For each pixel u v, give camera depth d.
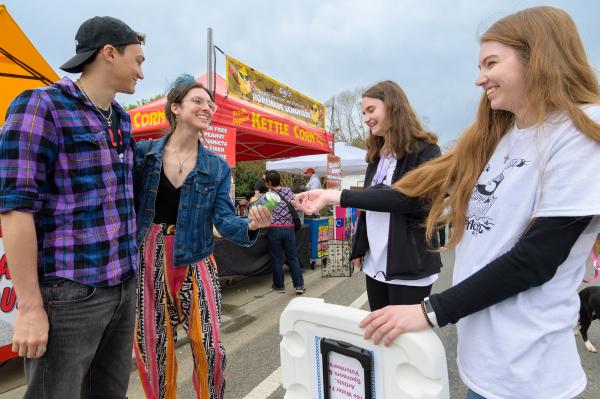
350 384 1.01
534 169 0.92
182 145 1.90
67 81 1.36
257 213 1.75
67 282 1.30
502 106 1.01
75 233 1.32
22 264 1.19
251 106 5.39
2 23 3.46
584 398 2.51
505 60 0.96
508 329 0.93
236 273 4.90
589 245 0.92
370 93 2.02
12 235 1.18
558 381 0.90
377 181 2.14
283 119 6.15
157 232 1.83
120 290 1.48
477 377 0.98
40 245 1.29
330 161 8.03
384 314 0.92
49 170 1.29
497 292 0.88
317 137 7.45
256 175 18.16
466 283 0.91
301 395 1.12
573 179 0.83
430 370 0.86
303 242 6.34
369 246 2.10
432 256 1.93
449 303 0.90
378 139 2.21
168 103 1.90
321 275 6.21
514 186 0.96
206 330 1.86
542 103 0.92
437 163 1.37
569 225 0.84
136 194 1.84
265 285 5.60
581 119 0.85
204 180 1.87
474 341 1.00
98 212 1.38
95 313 1.37
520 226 0.94
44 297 1.29
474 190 1.11
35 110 1.24
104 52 1.41
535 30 0.92
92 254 1.35
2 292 2.44
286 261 5.21
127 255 1.51
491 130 1.12
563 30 0.92
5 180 1.18
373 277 2.06
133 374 2.82
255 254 5.20
